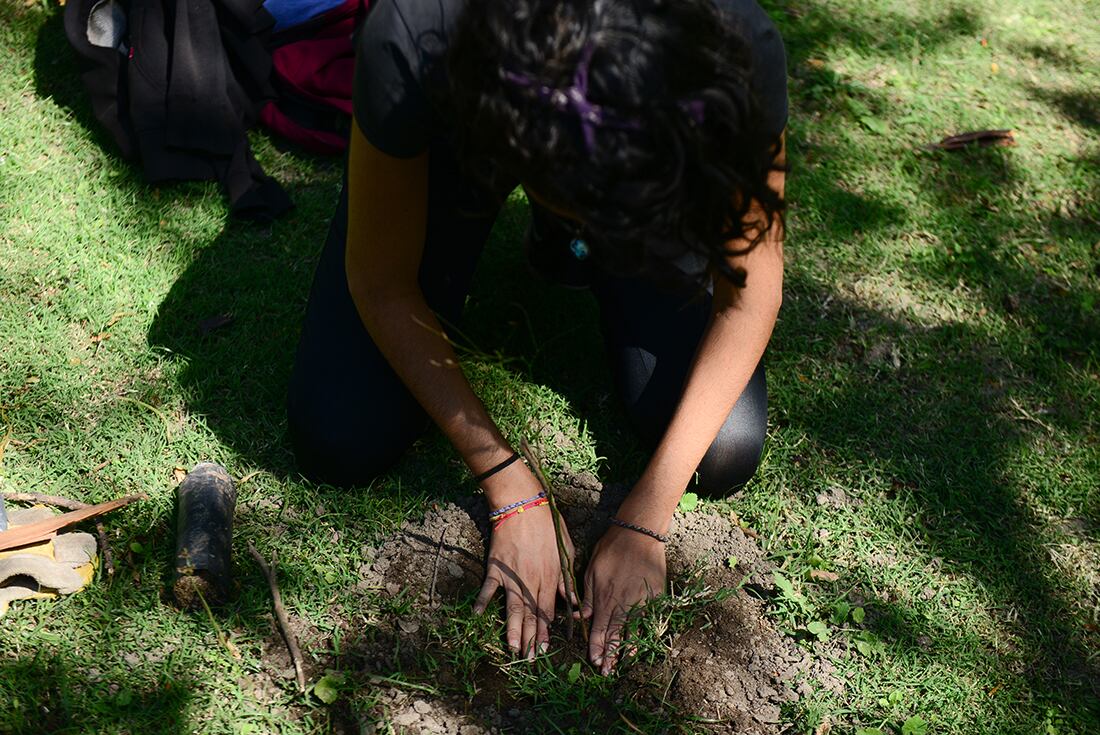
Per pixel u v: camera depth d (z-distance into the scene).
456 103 1.32
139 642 2.01
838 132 3.49
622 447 2.49
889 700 2.05
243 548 2.18
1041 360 2.81
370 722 1.94
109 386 2.47
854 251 3.08
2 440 2.31
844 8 4.12
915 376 2.74
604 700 2.02
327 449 2.22
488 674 2.04
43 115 3.15
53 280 2.69
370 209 1.87
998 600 2.26
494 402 2.52
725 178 1.26
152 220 2.89
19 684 1.92
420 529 2.28
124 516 2.21
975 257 3.09
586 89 1.20
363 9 3.23
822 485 2.45
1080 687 2.12
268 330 2.65
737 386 2.08
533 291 2.82
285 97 3.21
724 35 1.29
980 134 3.50
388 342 2.04
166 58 2.99
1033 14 4.26
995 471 2.52
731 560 2.26
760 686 2.06
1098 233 3.22
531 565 2.11
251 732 1.91
